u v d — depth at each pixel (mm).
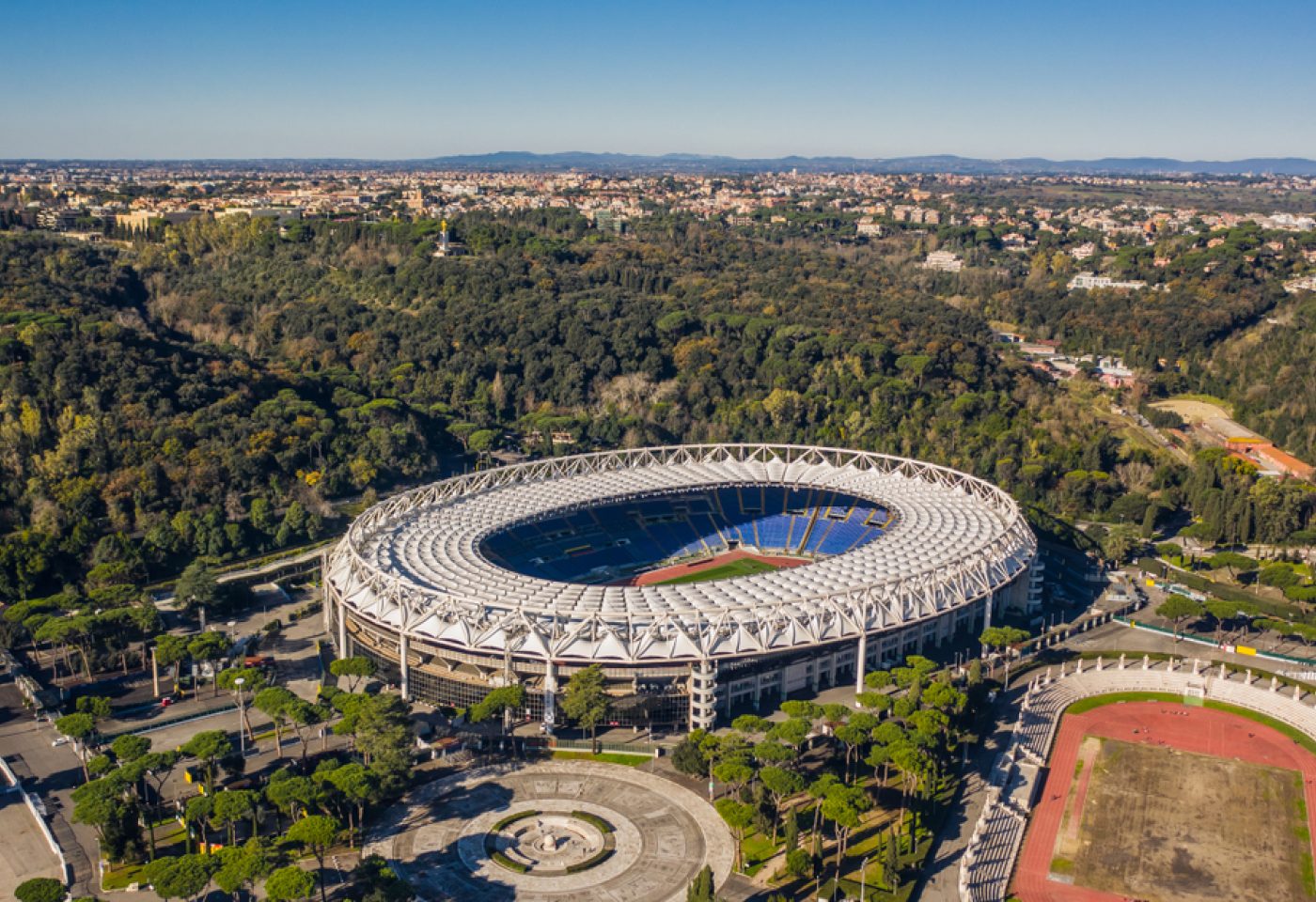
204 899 175375
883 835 195250
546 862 187125
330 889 177500
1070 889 185750
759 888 180250
